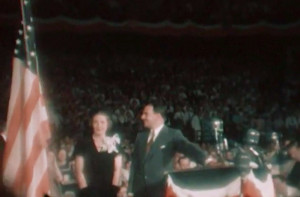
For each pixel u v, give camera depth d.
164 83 30.20
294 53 33.91
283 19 33.12
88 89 27.80
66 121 21.61
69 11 30.28
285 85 32.53
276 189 10.66
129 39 32.62
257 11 32.84
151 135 9.68
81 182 9.78
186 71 32.50
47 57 30.77
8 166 6.17
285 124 24.47
